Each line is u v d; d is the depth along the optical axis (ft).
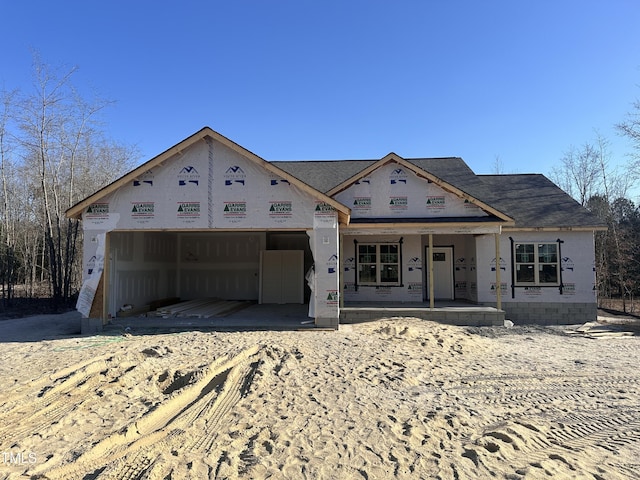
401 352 29.25
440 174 57.41
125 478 11.76
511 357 28.96
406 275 51.37
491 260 48.73
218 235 61.82
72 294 64.75
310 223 37.96
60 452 13.51
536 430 15.90
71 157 69.41
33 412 17.01
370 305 48.26
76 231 67.41
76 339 33.65
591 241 47.85
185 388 20.12
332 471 12.66
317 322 37.73
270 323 39.09
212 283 61.31
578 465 13.16
